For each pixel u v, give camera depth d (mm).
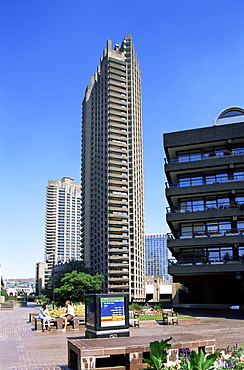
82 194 145625
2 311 53312
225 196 36219
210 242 34375
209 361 6570
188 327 19625
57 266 149625
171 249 37250
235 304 34688
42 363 10289
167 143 38188
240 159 35406
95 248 128750
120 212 123938
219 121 40688
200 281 35812
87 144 142875
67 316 19188
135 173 131500
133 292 118562
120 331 11414
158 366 7105
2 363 10406
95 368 8148
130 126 133625
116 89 134750
